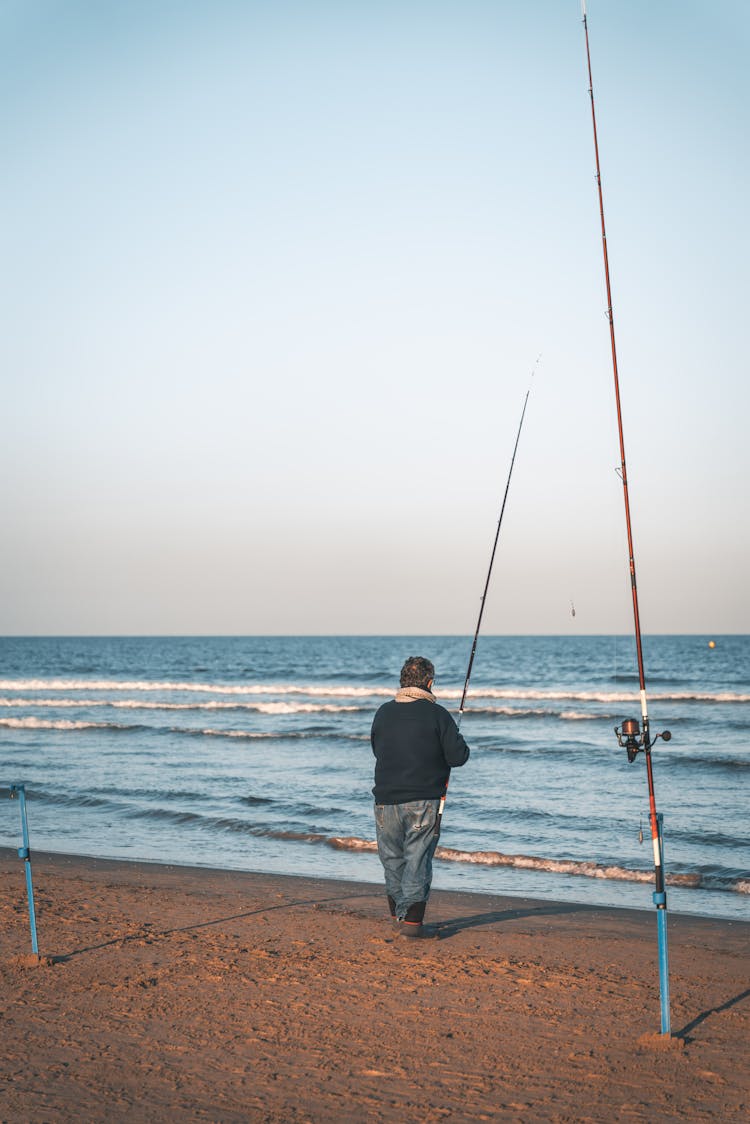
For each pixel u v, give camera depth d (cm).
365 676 5450
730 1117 353
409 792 596
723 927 694
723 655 7619
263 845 1092
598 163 522
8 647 11538
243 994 501
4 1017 465
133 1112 362
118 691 4197
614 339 505
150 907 725
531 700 3588
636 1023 456
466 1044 430
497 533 672
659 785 1552
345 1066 405
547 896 849
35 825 1231
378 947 598
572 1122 351
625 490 489
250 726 2633
